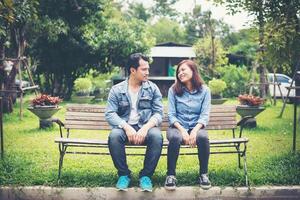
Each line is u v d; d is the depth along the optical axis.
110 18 22.34
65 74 20.78
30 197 5.15
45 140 8.42
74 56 20.25
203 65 26.97
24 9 11.12
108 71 21.78
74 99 18.00
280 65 8.94
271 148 7.66
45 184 5.28
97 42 19.91
